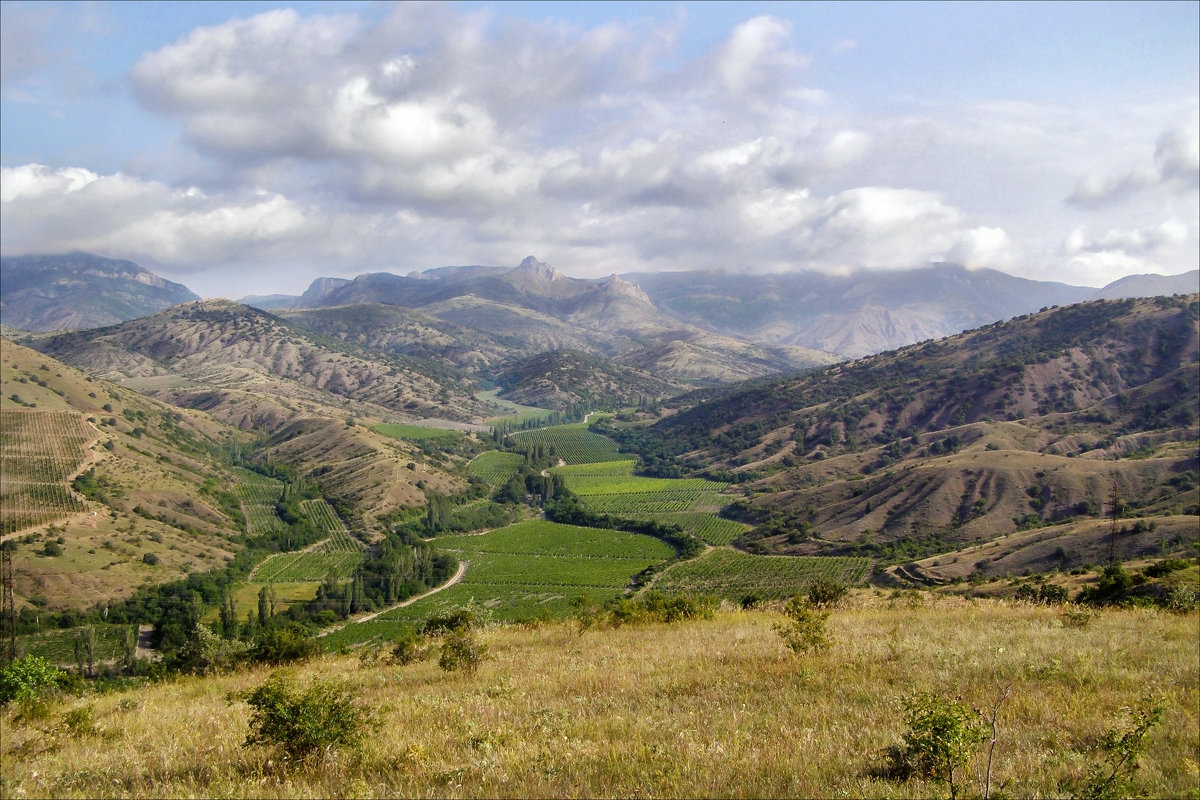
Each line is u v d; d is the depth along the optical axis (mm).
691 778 9391
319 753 11266
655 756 10328
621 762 10117
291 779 10164
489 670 19953
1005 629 22984
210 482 183000
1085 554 100688
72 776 11062
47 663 19172
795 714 12961
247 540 151375
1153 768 10250
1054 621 23969
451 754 11117
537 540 167375
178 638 90312
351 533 165750
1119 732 11016
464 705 14750
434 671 20984
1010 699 13742
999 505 143875
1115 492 86750
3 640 84688
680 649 21375
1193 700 13438
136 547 130250
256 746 11789
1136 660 17469
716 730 11820
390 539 156750
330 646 92312
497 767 10062
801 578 123438
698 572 135250
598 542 164750
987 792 8531
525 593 127438
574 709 14031
